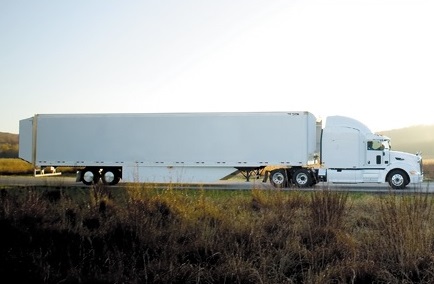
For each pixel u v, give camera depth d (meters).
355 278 6.75
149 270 6.92
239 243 8.22
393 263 7.13
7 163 41.62
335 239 8.36
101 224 9.23
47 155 27.69
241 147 25.50
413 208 8.18
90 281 6.55
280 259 7.29
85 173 27.66
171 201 10.34
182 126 26.14
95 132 27.11
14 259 7.02
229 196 13.36
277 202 11.05
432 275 6.65
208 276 6.79
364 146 24.53
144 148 26.52
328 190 10.31
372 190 21.31
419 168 24.05
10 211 9.41
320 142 25.73
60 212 10.12
